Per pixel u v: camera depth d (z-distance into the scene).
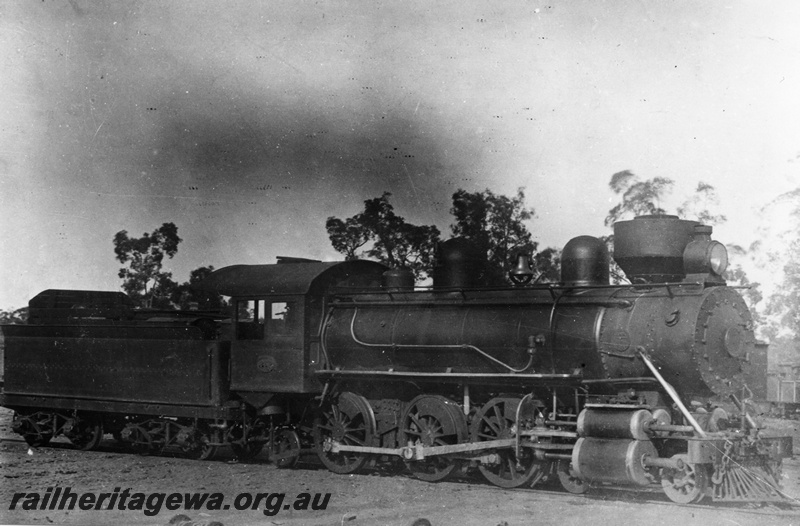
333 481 13.09
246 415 15.22
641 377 11.53
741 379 11.69
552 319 12.20
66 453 16.72
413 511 10.54
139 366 16.31
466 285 13.62
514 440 12.09
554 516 10.05
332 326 14.45
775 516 9.85
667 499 11.26
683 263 11.76
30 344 18.03
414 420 13.42
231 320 15.09
